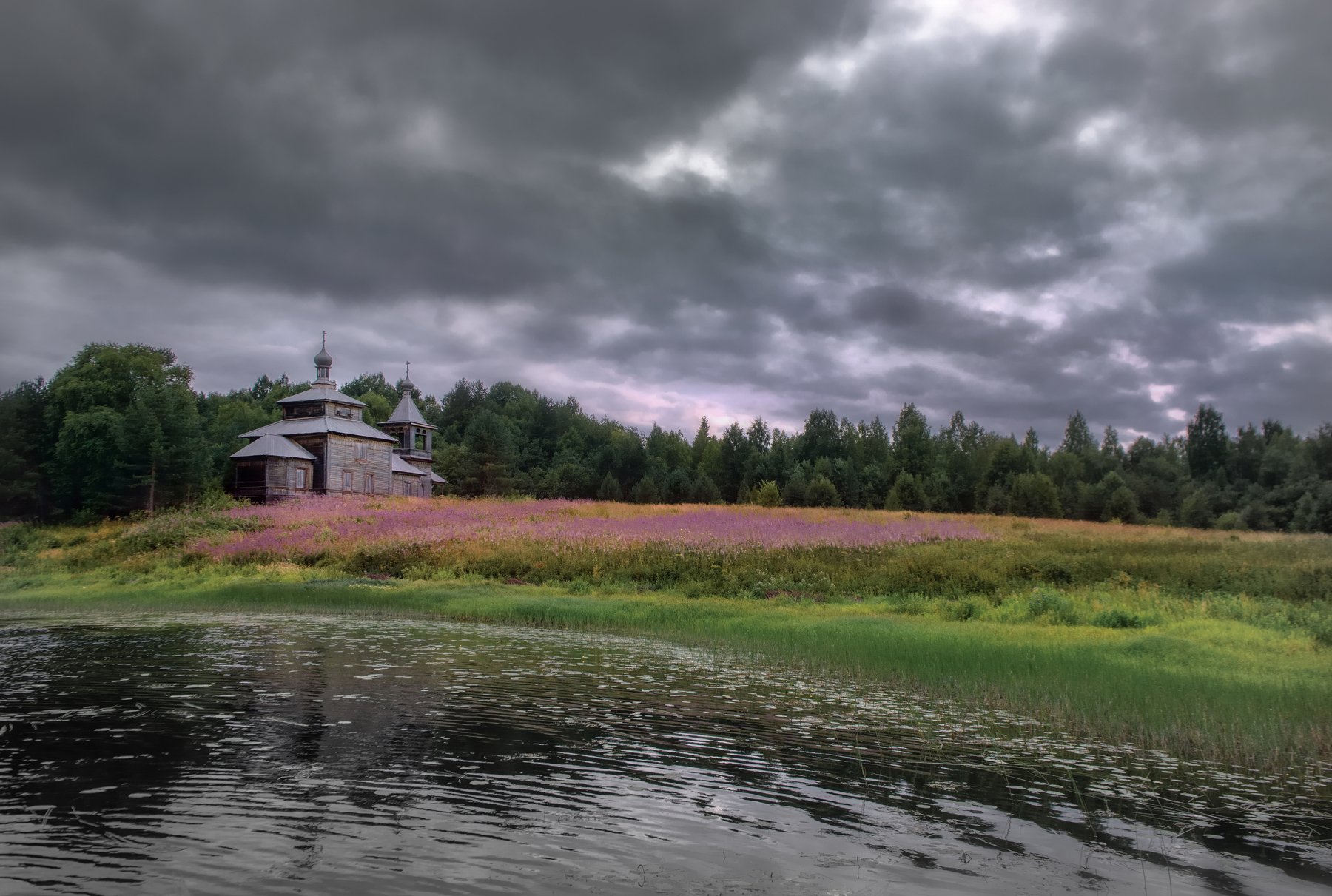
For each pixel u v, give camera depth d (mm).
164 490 68500
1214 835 7668
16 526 61969
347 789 8312
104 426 72375
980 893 6281
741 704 12812
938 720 12031
